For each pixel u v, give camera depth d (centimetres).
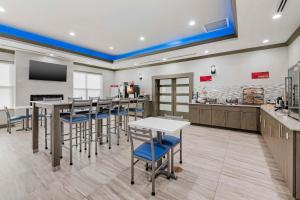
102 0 275
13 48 469
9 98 520
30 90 525
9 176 215
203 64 566
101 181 206
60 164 253
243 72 484
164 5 290
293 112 236
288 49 410
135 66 772
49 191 184
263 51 450
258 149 318
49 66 561
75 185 197
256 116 427
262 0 228
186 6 292
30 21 355
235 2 237
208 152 304
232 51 501
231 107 466
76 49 543
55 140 235
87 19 346
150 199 172
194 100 563
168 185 198
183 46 466
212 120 503
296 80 222
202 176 219
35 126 296
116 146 339
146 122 230
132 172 199
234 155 289
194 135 420
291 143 173
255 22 297
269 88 444
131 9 304
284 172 203
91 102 290
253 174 223
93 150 316
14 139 378
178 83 662
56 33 426
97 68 786
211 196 177
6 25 375
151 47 551
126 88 756
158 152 194
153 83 714
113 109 389
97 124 319
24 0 275
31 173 224
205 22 358
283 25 311
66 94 620
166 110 705
